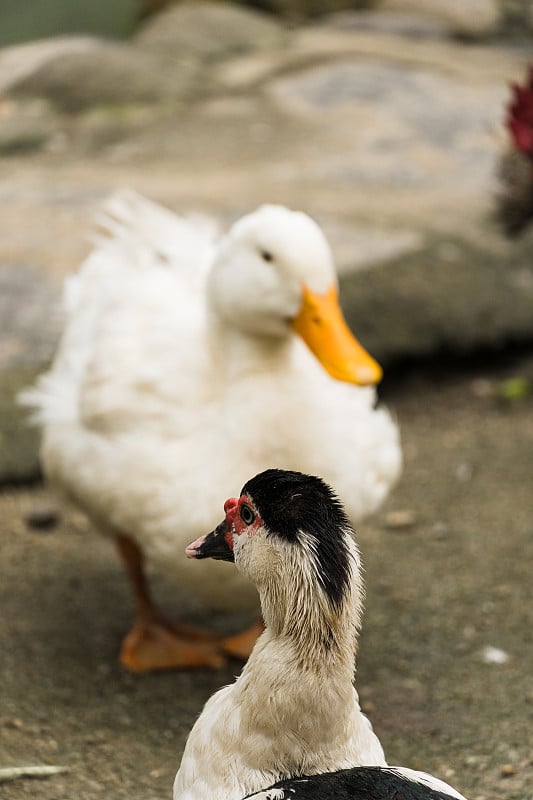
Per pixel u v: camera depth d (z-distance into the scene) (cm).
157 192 1072
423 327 876
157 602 614
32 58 1399
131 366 526
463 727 502
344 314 856
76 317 593
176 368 521
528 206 1003
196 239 606
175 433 511
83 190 1089
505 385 870
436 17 1756
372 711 516
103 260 604
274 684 332
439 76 1451
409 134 1270
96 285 596
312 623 327
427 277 915
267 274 505
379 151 1220
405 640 573
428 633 579
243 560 344
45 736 488
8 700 512
